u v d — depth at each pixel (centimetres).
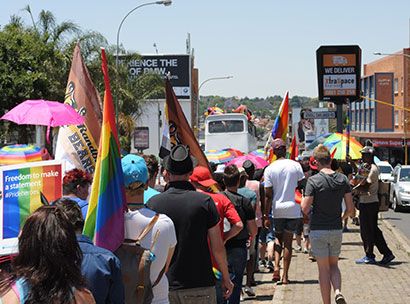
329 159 732
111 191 424
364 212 1048
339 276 729
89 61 3606
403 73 6944
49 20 3375
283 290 863
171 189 494
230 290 525
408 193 2484
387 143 6819
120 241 420
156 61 6650
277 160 920
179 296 480
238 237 704
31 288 277
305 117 1875
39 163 443
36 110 592
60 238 284
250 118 3862
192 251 482
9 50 2634
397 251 1218
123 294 353
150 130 4456
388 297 792
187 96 6631
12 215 433
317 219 724
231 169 713
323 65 1878
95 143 621
